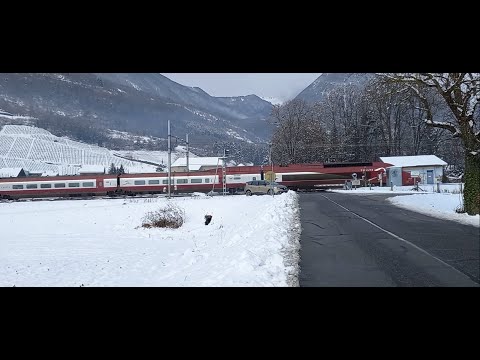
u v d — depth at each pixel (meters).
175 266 12.52
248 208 31.30
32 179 64.94
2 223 30.27
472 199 21.72
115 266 13.40
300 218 21.84
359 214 24.03
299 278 8.90
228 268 9.48
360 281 8.73
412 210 26.31
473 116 21.38
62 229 27.30
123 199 50.38
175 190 64.69
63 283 10.59
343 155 80.38
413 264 10.41
